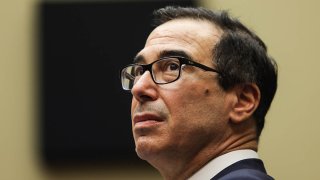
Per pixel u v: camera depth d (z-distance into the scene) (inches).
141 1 160.6
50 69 160.7
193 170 84.0
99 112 158.6
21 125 159.9
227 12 88.9
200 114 82.1
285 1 156.6
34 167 159.0
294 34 155.3
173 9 89.3
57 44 161.3
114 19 161.0
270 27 155.9
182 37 84.5
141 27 159.9
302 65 153.9
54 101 159.6
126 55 159.5
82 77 159.9
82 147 158.2
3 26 162.7
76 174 158.6
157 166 85.6
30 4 163.5
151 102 82.2
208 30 85.5
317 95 152.8
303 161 151.6
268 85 88.0
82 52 160.6
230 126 84.3
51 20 162.2
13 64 161.6
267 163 152.0
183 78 82.2
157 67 83.4
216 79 83.3
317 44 154.5
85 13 161.8
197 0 157.6
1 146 159.3
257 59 86.7
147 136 82.1
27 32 162.6
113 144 157.5
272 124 153.0
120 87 159.0
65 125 159.0
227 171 81.8
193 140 82.4
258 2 157.0
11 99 160.6
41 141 159.0
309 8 156.0
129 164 158.1
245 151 84.1
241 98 85.4
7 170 158.6
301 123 152.6
